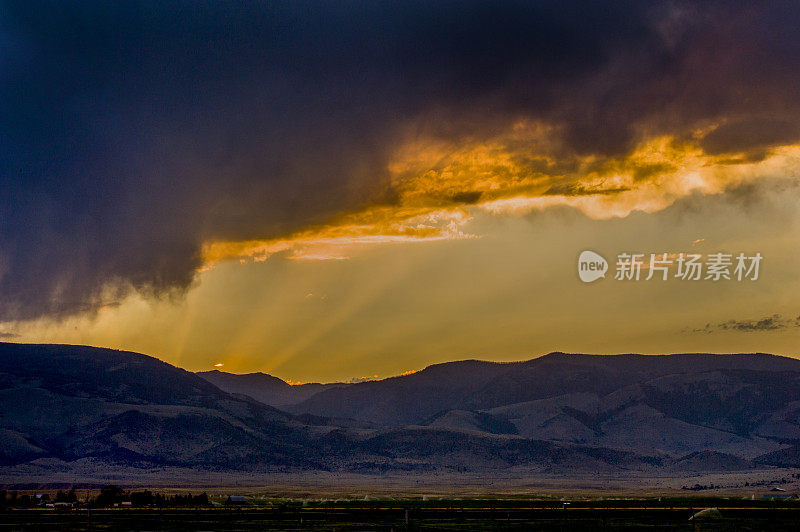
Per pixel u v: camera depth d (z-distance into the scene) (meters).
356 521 122.94
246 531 110.69
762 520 121.81
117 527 114.75
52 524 118.81
